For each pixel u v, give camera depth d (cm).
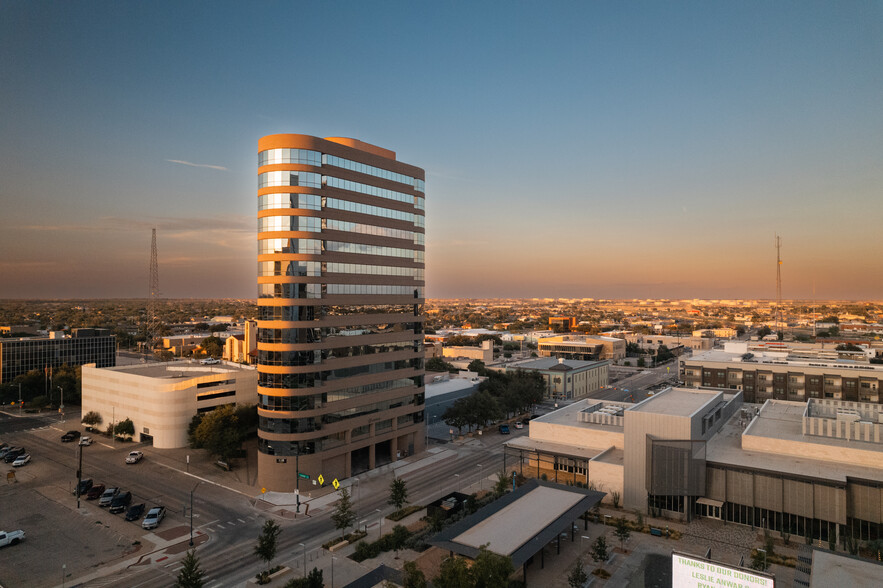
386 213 11269
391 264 11388
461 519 7831
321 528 8094
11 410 16800
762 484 8262
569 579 6316
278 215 9588
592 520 8538
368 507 8962
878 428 8731
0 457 11612
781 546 7644
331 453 9988
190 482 10138
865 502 7688
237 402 13725
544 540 6675
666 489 8638
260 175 9788
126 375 13275
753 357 18150
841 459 8531
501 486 9162
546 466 10781
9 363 18950
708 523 8481
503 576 5478
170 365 15075
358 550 7156
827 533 7806
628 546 7625
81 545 7512
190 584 5834
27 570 6788
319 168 9806
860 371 15050
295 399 9512
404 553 7312
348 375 10350
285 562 7006
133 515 8406
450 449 12612
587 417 11119
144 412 12725
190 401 12725
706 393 11838
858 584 4809
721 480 8575
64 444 12862
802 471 8144
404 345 11731
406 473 10769
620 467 9188
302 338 9581
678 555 4578
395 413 11450
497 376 18212
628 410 9169
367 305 10794
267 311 9662
